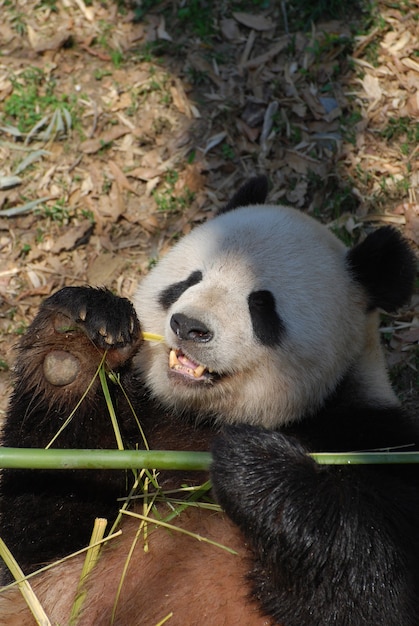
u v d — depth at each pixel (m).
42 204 11.10
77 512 6.94
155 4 12.42
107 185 11.22
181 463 6.21
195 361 6.84
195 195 11.13
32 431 7.10
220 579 6.41
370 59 11.88
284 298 7.07
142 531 6.64
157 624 6.10
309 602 6.16
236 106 11.59
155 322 7.51
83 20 12.42
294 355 7.09
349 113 11.55
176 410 7.51
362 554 6.09
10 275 10.70
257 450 6.19
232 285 7.00
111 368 7.04
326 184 11.10
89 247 10.92
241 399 7.25
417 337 10.06
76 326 6.86
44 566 6.86
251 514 6.08
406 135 11.40
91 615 6.40
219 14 12.28
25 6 12.48
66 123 11.59
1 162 11.38
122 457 6.16
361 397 7.38
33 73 11.93
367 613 6.12
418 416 7.92
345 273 7.50
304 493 6.10
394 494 6.43
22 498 6.95
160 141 11.52
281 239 7.29
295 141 11.38
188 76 11.87
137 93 11.78
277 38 12.08
